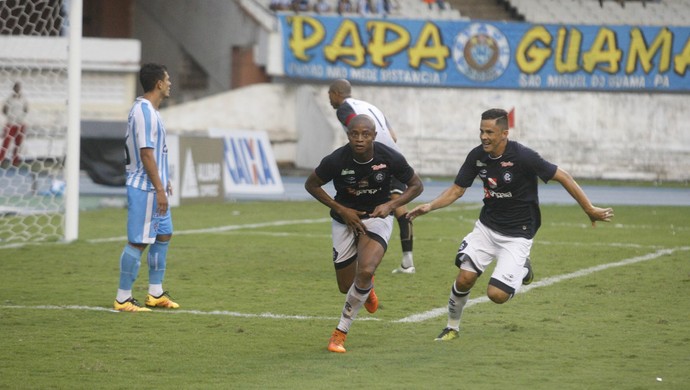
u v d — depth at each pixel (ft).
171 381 60.70
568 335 76.33
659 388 59.26
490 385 59.88
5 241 138.21
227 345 72.08
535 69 319.47
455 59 316.40
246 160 215.31
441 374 62.90
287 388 58.95
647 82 323.57
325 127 305.32
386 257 126.52
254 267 115.44
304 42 311.88
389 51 313.53
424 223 172.45
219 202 207.10
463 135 319.27
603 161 319.88
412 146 314.35
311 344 72.84
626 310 87.81
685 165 322.96
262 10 317.01
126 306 86.33
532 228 73.72
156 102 86.74
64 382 60.23
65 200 139.85
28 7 276.21
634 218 185.47
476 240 74.33
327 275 109.60
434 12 338.95
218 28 330.34
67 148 138.21
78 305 88.89
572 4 355.15
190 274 109.50
